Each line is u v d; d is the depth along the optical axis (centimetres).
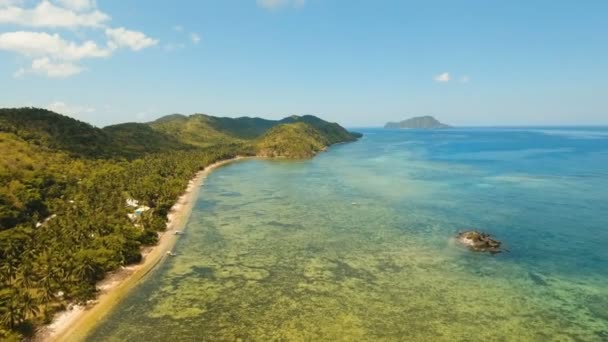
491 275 8438
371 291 7831
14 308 6241
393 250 9994
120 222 10825
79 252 8294
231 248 10369
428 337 6291
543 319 6725
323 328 6588
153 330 6619
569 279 8150
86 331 6575
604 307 7044
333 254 9819
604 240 10306
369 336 6341
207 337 6406
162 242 10812
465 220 12338
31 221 11156
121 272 8769
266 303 7438
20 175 13825
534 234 10888
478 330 6444
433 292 7744
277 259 9575
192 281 8425
